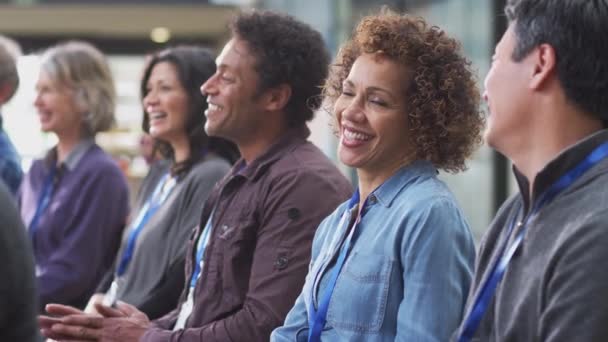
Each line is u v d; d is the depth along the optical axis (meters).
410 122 2.82
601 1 2.00
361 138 2.84
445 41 2.85
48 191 4.92
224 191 3.48
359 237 2.77
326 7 9.93
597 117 2.03
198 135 4.16
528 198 2.09
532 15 2.06
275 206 3.29
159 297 3.96
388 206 2.77
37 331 2.23
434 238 2.64
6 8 17.42
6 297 2.12
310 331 2.75
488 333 2.09
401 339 2.58
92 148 5.00
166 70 4.20
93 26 17.92
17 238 2.16
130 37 18.38
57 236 4.80
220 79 3.52
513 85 2.08
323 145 8.38
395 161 2.85
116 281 4.24
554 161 1.99
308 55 3.53
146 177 4.45
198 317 3.39
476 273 2.22
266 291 3.20
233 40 3.54
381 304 2.64
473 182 6.35
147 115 4.39
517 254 2.03
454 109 2.83
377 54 2.82
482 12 5.91
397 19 2.86
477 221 6.25
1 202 2.14
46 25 17.72
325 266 2.81
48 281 4.68
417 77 2.80
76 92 4.99
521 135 2.08
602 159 1.97
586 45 2.00
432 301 2.59
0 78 5.40
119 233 4.89
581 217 1.91
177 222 4.00
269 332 3.16
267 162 3.42
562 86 2.02
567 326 1.85
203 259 3.44
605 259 1.84
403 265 2.66
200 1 18.06
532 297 1.95
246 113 3.49
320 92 3.55
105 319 3.46
